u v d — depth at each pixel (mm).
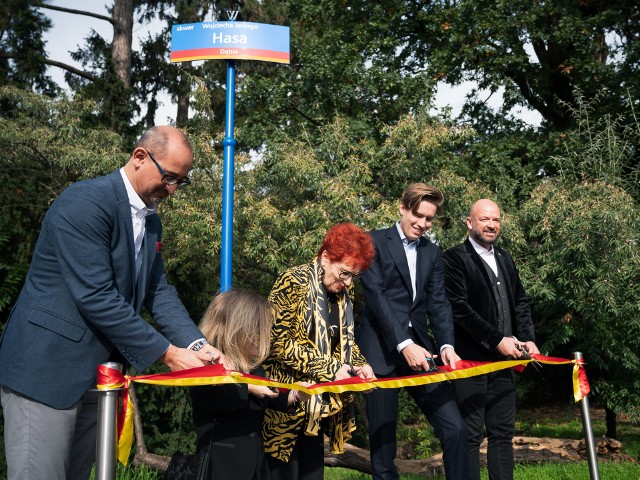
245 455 2873
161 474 8438
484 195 9930
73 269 2600
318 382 3352
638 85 13266
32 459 2602
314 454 3631
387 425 4141
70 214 2633
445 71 14250
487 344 4625
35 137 11070
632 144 10742
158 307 3072
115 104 14289
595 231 8484
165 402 10078
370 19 15359
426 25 14984
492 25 13969
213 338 2938
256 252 8938
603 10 14562
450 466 4020
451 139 10086
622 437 12391
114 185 2775
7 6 17422
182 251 10328
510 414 4758
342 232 3531
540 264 9195
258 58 5344
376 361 4199
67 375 2641
